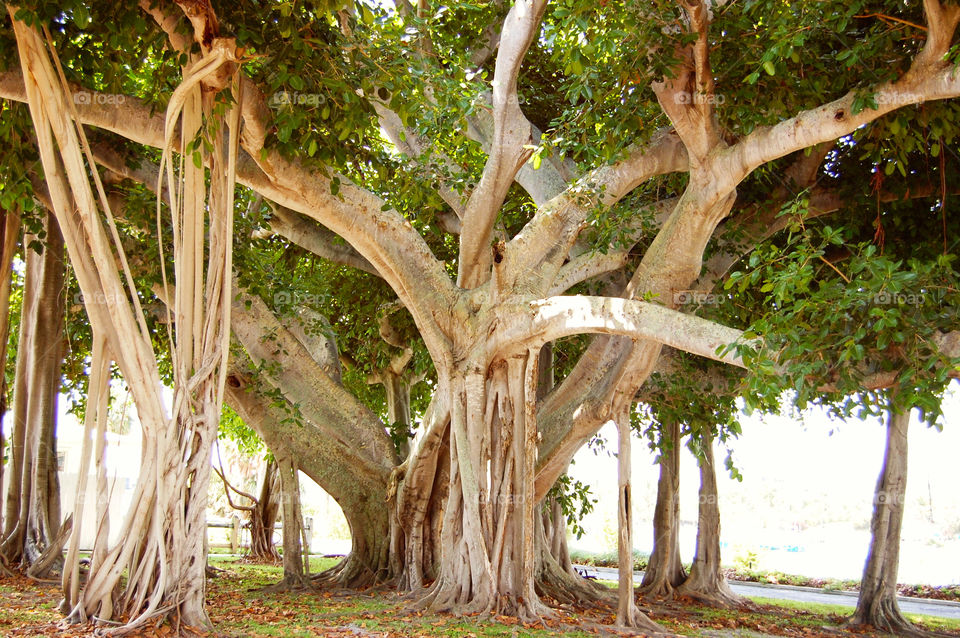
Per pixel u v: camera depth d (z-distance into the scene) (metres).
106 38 7.89
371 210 9.38
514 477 9.13
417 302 9.65
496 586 8.80
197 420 7.34
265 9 7.67
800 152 10.57
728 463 11.17
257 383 12.07
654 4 7.85
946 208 10.19
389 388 17.45
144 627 6.59
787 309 6.93
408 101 8.68
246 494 13.30
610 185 9.78
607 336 10.23
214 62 7.18
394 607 9.30
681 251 8.91
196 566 7.11
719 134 8.40
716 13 8.31
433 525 11.14
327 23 8.15
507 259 9.46
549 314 8.68
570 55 7.68
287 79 7.44
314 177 8.96
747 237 10.65
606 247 9.73
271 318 12.16
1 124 8.18
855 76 8.45
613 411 9.56
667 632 8.62
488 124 11.73
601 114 8.80
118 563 6.81
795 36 7.25
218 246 7.75
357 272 15.76
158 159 11.72
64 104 7.03
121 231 12.23
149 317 12.13
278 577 14.24
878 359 6.83
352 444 11.95
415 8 11.29
